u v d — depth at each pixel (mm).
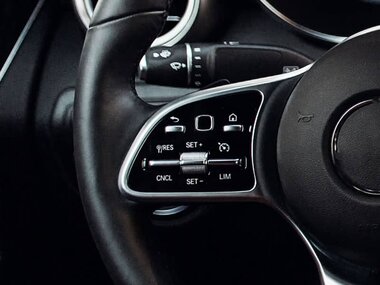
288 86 326
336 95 307
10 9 503
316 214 311
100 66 327
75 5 480
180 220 390
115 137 328
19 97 509
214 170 326
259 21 473
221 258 396
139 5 324
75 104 331
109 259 323
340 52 312
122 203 326
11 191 526
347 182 306
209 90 330
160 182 327
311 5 442
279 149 316
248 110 328
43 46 517
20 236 537
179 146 328
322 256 321
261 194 323
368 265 314
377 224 303
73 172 518
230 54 418
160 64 405
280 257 391
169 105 330
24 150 515
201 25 461
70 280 552
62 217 535
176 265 350
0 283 538
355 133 305
